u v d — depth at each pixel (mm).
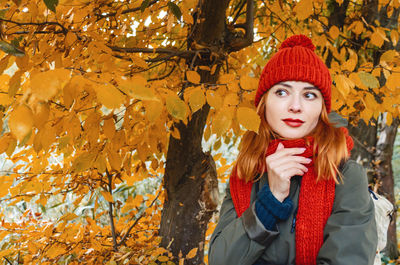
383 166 4191
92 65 1772
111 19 2146
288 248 1070
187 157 2342
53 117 1390
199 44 2162
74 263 2330
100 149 1632
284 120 1135
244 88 1499
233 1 3021
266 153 1191
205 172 2375
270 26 3328
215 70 2238
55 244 2379
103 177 2582
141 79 1204
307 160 1081
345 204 1022
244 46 2279
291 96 1130
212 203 2381
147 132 1590
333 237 982
